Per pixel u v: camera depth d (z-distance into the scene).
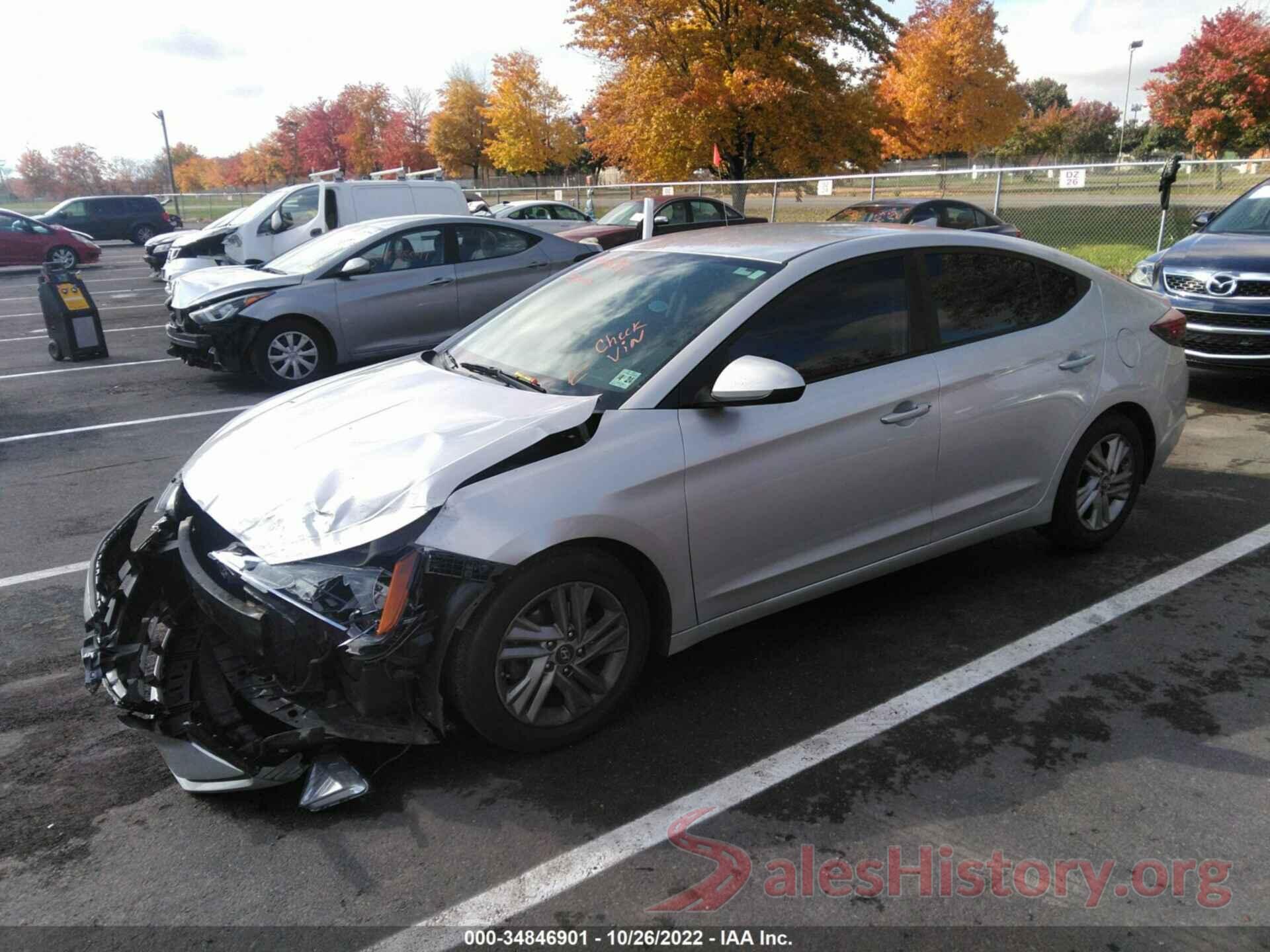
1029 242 4.30
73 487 6.15
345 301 9.04
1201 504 5.26
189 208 43.69
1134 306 4.51
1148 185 19.95
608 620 3.10
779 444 3.31
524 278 9.87
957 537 3.97
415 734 2.83
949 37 39.31
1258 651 3.65
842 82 26.19
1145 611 4.00
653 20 25.59
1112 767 2.95
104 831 2.77
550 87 45.88
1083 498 4.42
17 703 3.50
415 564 2.70
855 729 3.19
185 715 2.94
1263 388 8.02
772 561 3.43
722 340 3.31
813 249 3.68
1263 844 2.60
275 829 2.75
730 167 27.48
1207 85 31.91
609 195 30.69
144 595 3.39
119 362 10.69
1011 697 3.37
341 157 58.34
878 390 3.56
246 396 8.82
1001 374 3.90
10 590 4.55
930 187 25.83
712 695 3.42
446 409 3.32
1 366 10.64
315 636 2.73
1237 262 7.27
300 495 2.97
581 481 2.94
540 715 3.06
